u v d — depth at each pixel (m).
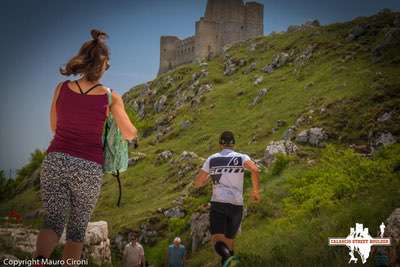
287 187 26.91
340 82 57.78
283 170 33.16
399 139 35.88
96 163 3.43
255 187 6.61
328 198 18.98
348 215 12.78
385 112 40.81
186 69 109.06
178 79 106.69
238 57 97.81
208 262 21.97
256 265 9.02
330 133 41.59
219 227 6.39
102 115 3.45
